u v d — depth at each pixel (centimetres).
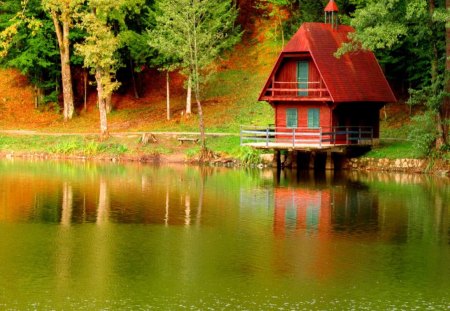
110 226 4588
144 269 3791
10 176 6253
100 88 7438
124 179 6134
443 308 3325
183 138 7212
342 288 3547
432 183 5875
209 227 4562
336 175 6297
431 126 6328
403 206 5072
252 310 3294
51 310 3291
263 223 4662
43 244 4216
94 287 3544
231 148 7038
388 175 6247
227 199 5334
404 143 6712
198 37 7006
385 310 3300
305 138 6550
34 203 5203
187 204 5178
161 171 6569
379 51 7244
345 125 6581
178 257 3972
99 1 7150
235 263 3884
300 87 6488
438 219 4734
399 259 3947
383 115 7381
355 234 4409
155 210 5003
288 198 5344
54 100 8644
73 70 8944
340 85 6362
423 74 7119
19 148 7481
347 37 6500
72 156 7319
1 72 9150
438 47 6425
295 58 6494
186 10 6931
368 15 5959
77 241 4266
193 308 3312
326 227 4559
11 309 3297
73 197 5406
